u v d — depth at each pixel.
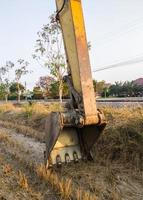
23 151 8.60
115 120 8.28
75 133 6.43
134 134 7.08
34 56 20.23
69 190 5.05
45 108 17.42
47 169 6.02
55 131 5.70
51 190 5.29
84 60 5.54
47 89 40.41
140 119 7.64
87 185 5.40
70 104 5.93
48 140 5.97
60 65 19.69
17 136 11.52
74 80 5.74
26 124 14.71
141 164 6.35
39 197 4.99
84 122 5.44
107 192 5.08
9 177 6.10
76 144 6.41
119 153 6.95
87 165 6.33
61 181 5.41
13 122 16.31
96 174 5.89
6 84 44.06
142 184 5.48
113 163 6.65
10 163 7.26
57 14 6.02
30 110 16.25
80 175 5.82
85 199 4.68
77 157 6.29
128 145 6.91
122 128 7.43
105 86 52.00
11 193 5.21
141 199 4.85
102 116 5.57
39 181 5.77
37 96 47.75
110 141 7.39
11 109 21.62
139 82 59.22
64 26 5.86
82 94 5.46
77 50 5.50
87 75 5.54
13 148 9.08
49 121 5.96
